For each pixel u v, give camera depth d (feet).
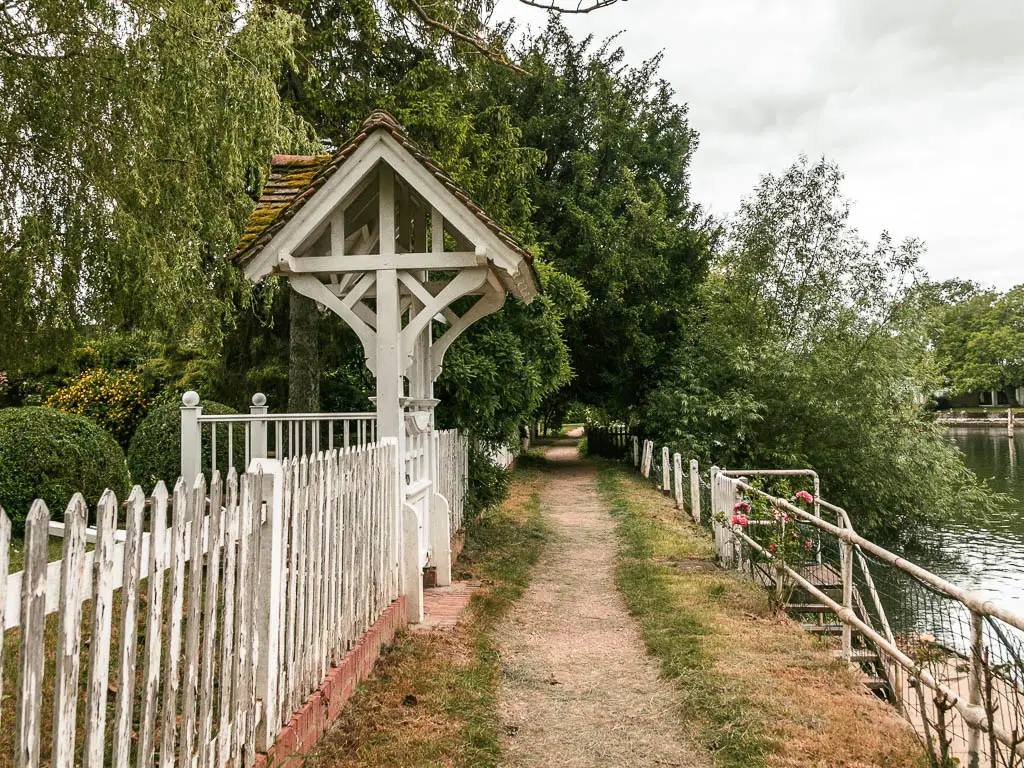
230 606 10.09
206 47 29.43
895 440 66.49
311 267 21.84
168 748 8.52
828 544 30.48
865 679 19.72
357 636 16.56
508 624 22.94
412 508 21.75
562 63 87.81
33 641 6.41
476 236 21.50
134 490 7.90
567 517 48.16
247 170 35.78
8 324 30.37
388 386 21.81
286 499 12.12
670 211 90.38
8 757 9.48
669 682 17.79
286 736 11.76
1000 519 72.08
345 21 46.37
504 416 41.06
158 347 64.08
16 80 28.25
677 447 68.90
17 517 26.58
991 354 252.42
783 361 69.36
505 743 14.58
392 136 20.85
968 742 13.25
